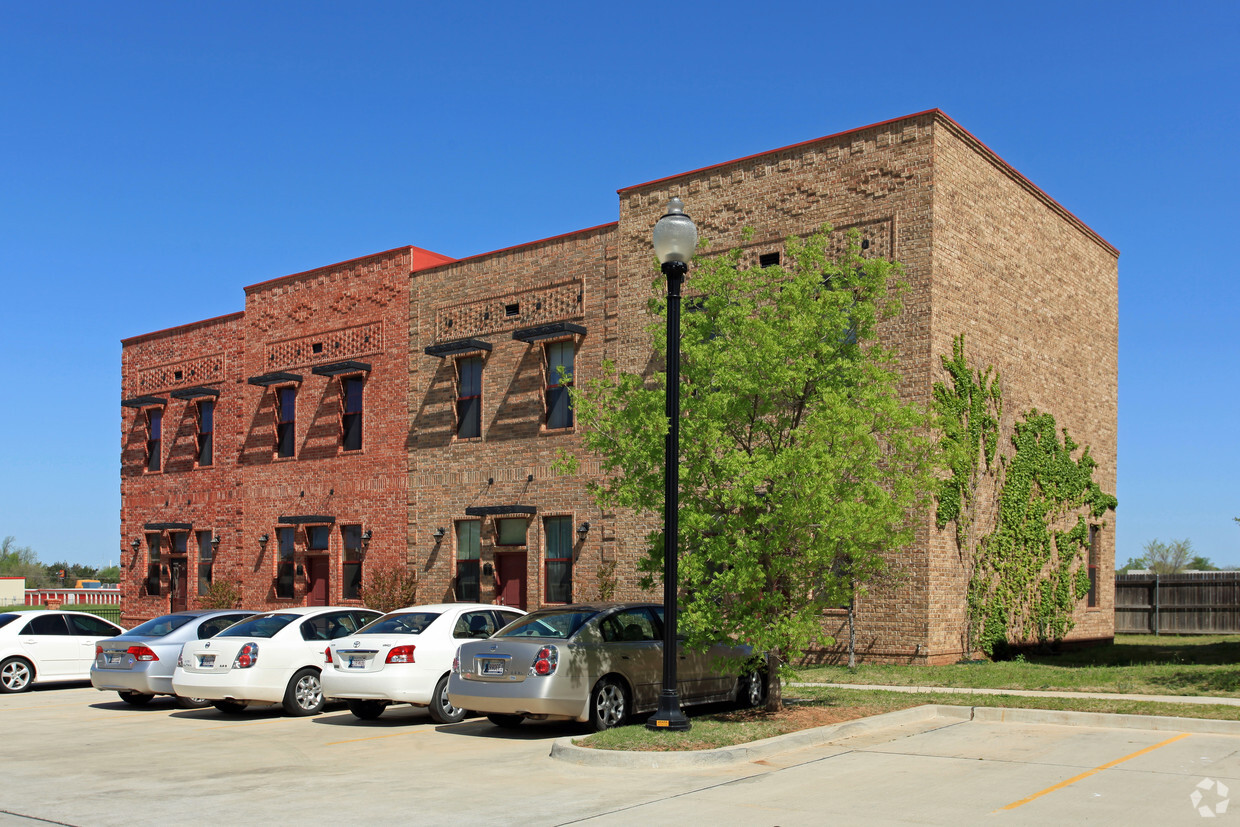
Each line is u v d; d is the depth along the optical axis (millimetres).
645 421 13398
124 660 17188
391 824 8391
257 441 33031
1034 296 24125
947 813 8391
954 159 20953
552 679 12445
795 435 13461
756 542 12875
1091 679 16516
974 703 14258
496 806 9000
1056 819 8117
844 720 12930
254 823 8516
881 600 19969
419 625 14719
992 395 21938
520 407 26484
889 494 13961
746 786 9664
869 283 14781
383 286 30031
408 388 29078
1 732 14445
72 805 9344
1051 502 24359
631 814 8594
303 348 32031
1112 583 27938
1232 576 32375
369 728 14273
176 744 13078
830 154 21625
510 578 26531
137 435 37312
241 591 32875
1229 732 12164
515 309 26984
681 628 13148
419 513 28406
